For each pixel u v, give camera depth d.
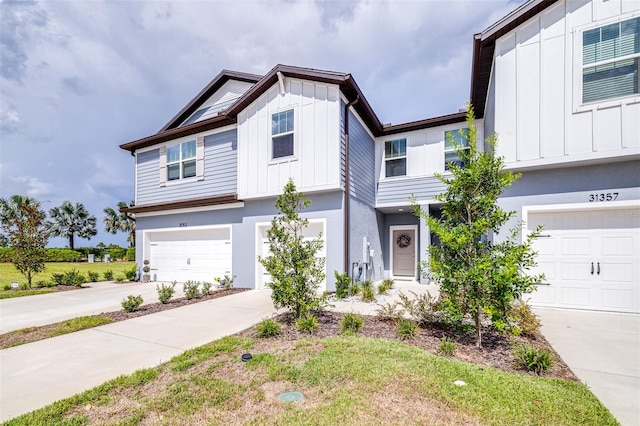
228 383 3.44
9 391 3.50
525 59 7.26
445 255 4.88
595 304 6.82
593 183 6.79
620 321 6.12
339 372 3.54
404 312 6.25
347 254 9.34
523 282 4.38
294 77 9.84
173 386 3.43
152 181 13.55
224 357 4.25
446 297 5.04
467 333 5.03
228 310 7.39
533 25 7.20
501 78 7.52
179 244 12.59
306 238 9.78
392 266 14.03
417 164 12.06
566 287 7.05
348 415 2.73
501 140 7.41
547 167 7.08
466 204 4.83
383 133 12.55
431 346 4.64
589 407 2.91
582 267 6.95
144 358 4.43
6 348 4.93
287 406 2.93
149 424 2.73
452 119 11.40
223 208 11.42
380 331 5.39
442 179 5.12
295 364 3.85
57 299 9.40
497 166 4.75
